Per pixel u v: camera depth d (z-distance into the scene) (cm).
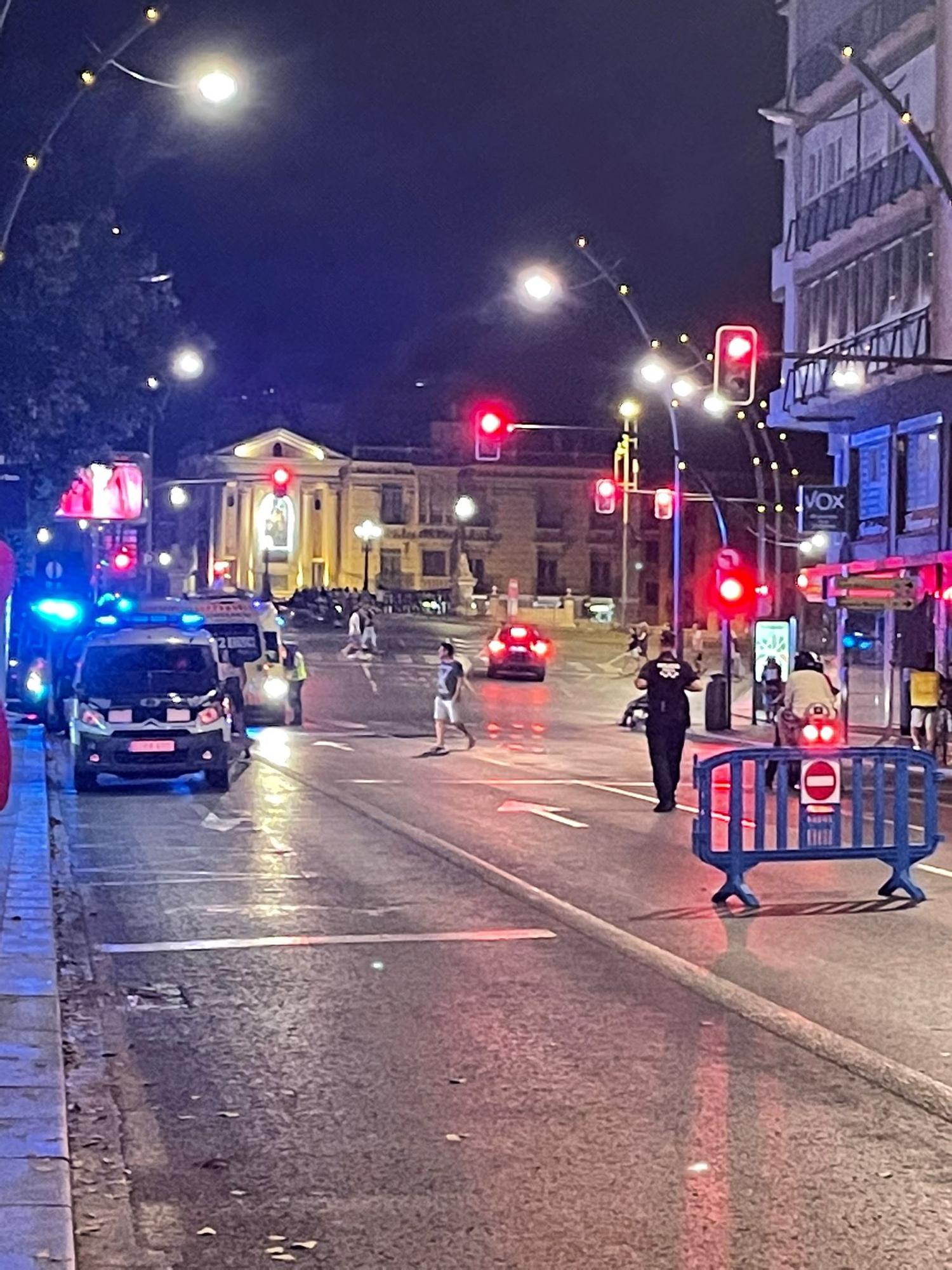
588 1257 568
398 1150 689
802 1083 786
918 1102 754
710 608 9612
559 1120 729
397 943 1143
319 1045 868
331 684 5138
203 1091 782
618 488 4769
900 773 1347
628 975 1034
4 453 2292
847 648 3584
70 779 2394
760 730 3675
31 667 3372
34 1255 542
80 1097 773
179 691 2202
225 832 1773
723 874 1462
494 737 3422
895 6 3456
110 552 5625
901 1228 596
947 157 3244
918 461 3716
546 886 1396
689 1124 722
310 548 10544
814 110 3850
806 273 3869
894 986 1002
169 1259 570
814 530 3878
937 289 3294
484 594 10062
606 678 5769
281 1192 638
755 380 2317
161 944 1143
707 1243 581
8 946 1096
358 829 1797
